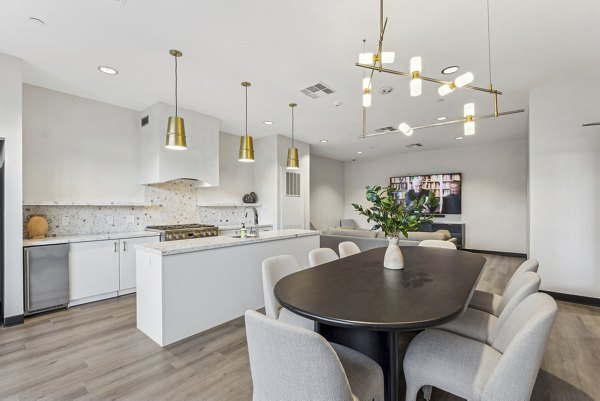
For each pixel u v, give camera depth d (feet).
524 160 21.38
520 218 21.53
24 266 9.88
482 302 7.25
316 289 5.15
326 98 12.96
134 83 11.39
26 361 7.20
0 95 9.13
